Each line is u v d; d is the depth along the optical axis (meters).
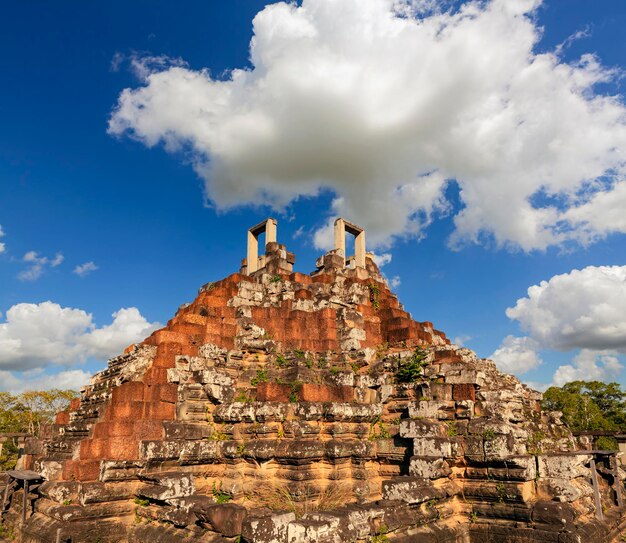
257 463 13.46
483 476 12.09
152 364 15.48
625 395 54.09
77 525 11.61
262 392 14.69
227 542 8.98
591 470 12.89
